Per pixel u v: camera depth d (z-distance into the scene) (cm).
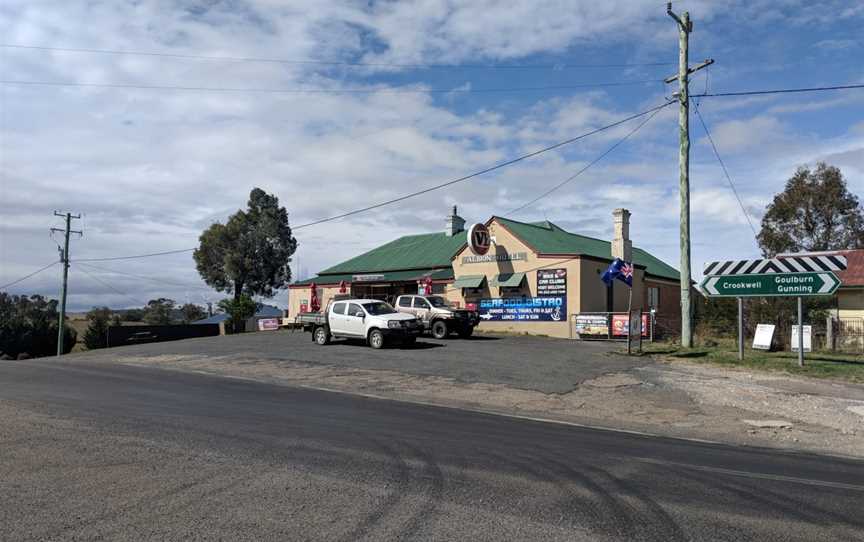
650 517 551
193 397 1303
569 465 741
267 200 6075
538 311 3067
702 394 1343
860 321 2638
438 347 2319
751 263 1772
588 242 3800
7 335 4947
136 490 618
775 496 623
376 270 3931
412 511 558
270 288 6062
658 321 3125
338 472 691
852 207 4138
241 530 508
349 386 1499
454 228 4091
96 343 4869
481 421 1062
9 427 940
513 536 500
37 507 565
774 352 2047
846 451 883
